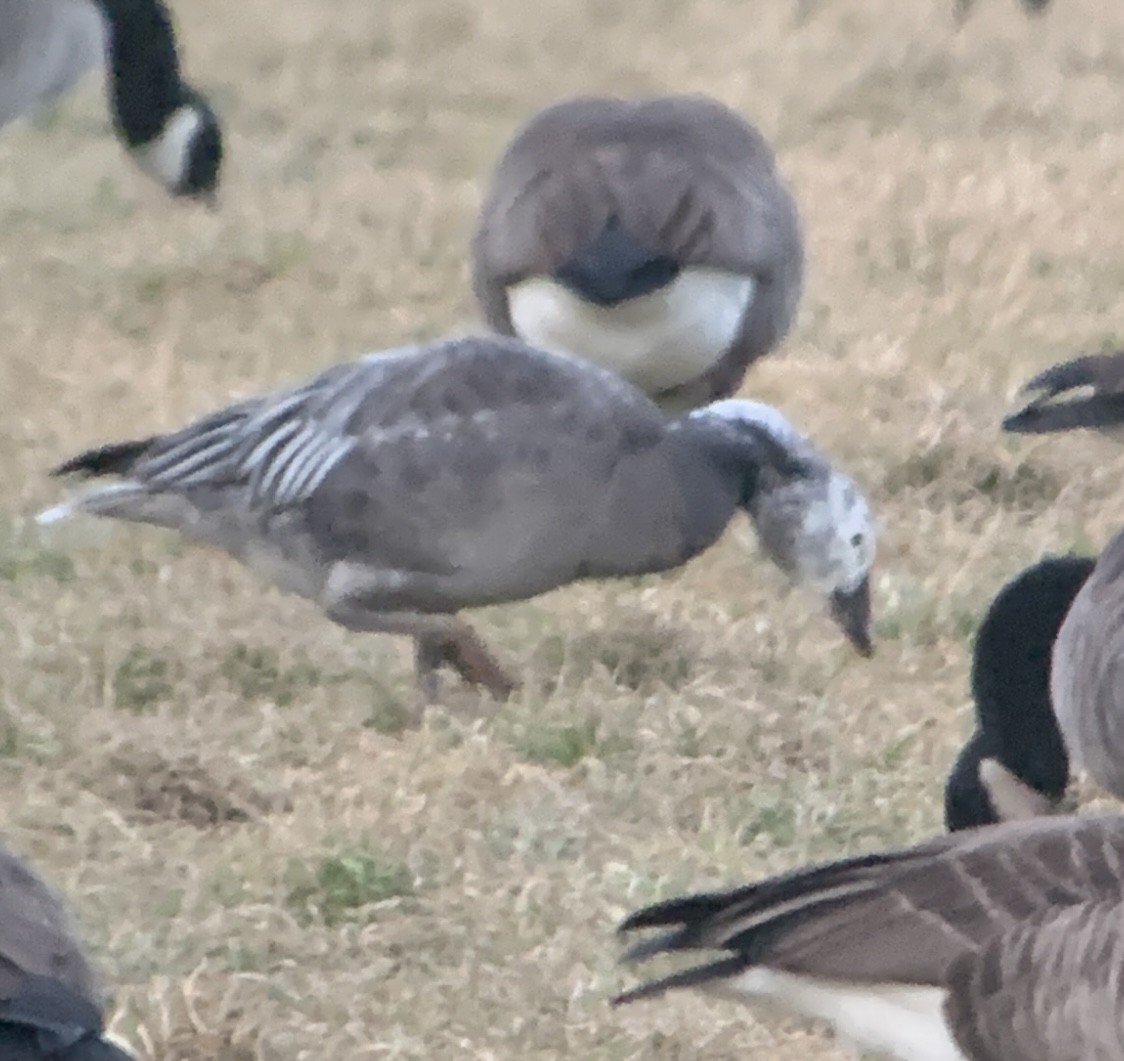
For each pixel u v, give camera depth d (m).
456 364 10.62
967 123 23.75
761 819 10.52
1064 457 14.55
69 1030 6.48
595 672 11.85
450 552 10.67
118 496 11.48
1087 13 29.11
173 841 10.46
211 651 12.24
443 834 10.39
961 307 17.86
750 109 24.69
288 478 10.84
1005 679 10.05
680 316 13.52
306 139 24.94
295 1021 9.06
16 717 11.38
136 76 20.50
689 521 10.74
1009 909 7.04
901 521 13.77
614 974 9.34
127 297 19.12
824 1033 8.98
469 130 25.39
